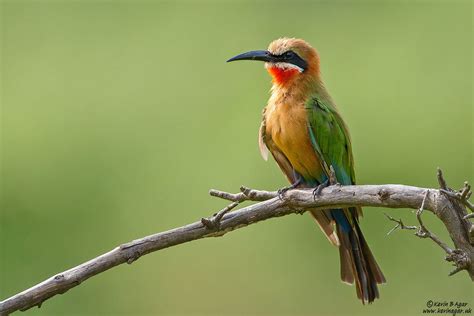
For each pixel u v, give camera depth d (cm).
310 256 1414
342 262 903
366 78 1505
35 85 1563
